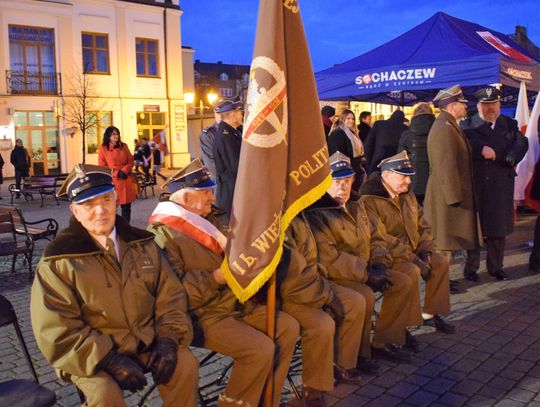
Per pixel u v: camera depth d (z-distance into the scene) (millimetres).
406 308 4332
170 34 30531
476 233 6098
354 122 8555
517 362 4328
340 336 3838
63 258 2811
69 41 27234
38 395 2799
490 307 5605
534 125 8898
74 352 2664
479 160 6441
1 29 25547
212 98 31688
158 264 3068
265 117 2998
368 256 4332
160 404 3742
